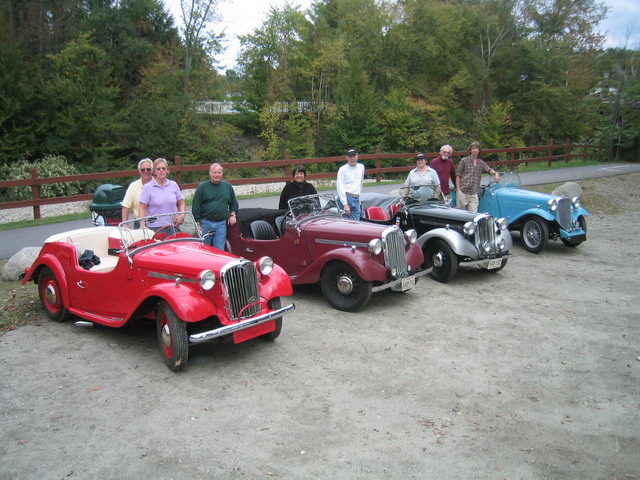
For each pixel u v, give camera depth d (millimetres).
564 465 3654
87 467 3539
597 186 19156
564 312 6973
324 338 5926
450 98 39344
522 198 10734
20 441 3834
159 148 26906
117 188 8234
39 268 6340
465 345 5793
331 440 3891
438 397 4594
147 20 32531
